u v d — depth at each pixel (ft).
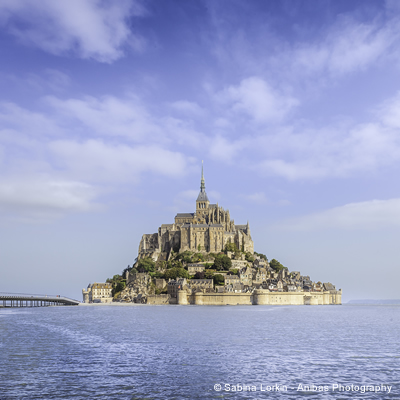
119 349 297.53
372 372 231.50
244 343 333.62
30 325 475.31
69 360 255.09
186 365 244.83
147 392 192.44
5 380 207.21
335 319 640.17
